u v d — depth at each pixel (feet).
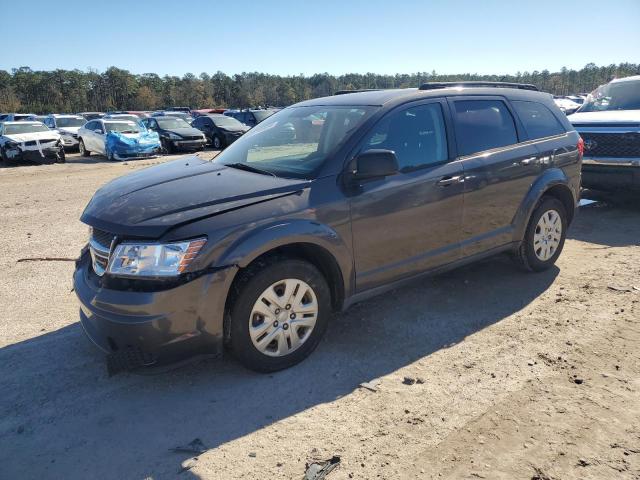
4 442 9.26
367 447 8.87
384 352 12.15
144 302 9.61
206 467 8.50
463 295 15.47
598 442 8.80
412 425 9.42
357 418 9.68
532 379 10.79
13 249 21.15
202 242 9.87
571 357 11.62
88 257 11.96
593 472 8.13
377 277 12.59
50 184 40.34
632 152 23.65
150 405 10.29
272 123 15.19
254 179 11.74
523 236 16.05
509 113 15.83
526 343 12.37
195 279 9.80
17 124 61.41
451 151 13.92
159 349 9.84
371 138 12.42
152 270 9.73
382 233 12.40
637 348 11.91
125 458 8.79
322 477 8.16
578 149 17.49
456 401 10.11
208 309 10.00
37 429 9.60
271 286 10.77
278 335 11.11
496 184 14.74
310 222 11.06
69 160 65.36
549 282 16.30
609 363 11.31
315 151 12.50
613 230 22.35
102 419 9.87
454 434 9.13
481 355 11.89
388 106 13.02
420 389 10.57
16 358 12.19
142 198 11.05
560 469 8.21
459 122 14.32
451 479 8.06
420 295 15.53
